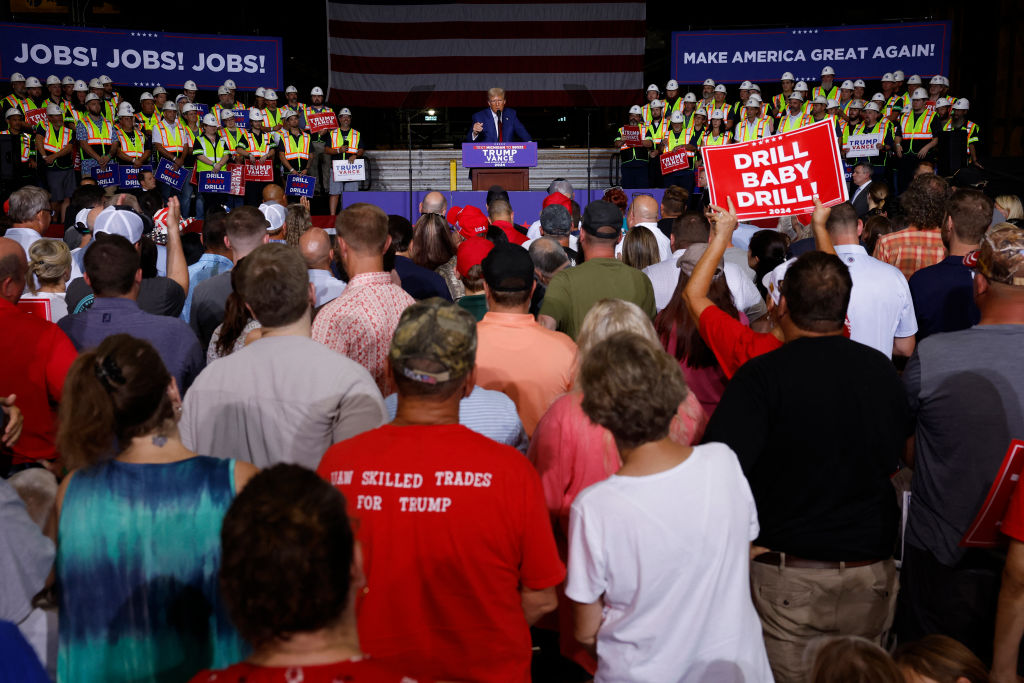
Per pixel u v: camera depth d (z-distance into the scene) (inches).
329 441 90.4
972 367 92.2
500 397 99.0
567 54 565.9
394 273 151.0
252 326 117.0
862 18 717.9
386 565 71.4
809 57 561.6
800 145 125.2
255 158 507.8
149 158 502.6
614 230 144.4
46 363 111.0
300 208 194.1
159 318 116.3
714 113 511.8
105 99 507.2
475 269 138.7
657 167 515.2
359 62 561.6
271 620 44.6
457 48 563.5
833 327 89.0
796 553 86.5
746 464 84.7
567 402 92.7
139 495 68.3
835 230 132.9
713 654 71.7
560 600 95.3
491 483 71.6
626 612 72.7
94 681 68.6
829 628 86.4
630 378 70.3
